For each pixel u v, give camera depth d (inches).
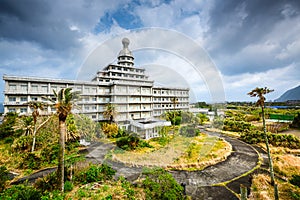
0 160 442.0
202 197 256.8
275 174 355.9
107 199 202.1
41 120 557.0
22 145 495.8
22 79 815.7
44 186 253.9
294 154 509.0
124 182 221.1
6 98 793.6
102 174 261.4
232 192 275.7
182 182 282.4
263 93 319.3
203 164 356.8
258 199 259.6
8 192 219.5
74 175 280.2
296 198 258.4
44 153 428.1
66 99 223.8
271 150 533.6
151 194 191.5
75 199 217.8
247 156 472.7
